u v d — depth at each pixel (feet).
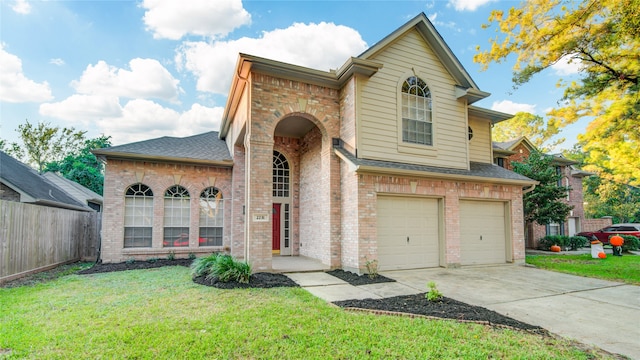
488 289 24.44
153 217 39.29
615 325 16.49
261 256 28.99
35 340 13.10
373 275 28.37
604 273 32.27
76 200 56.59
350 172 30.94
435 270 32.48
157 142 45.16
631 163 36.55
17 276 27.14
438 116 36.73
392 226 32.07
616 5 27.07
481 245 36.83
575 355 12.65
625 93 31.91
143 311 17.08
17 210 27.50
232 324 15.10
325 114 33.58
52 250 33.45
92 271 31.22
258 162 29.86
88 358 11.62
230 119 43.14
